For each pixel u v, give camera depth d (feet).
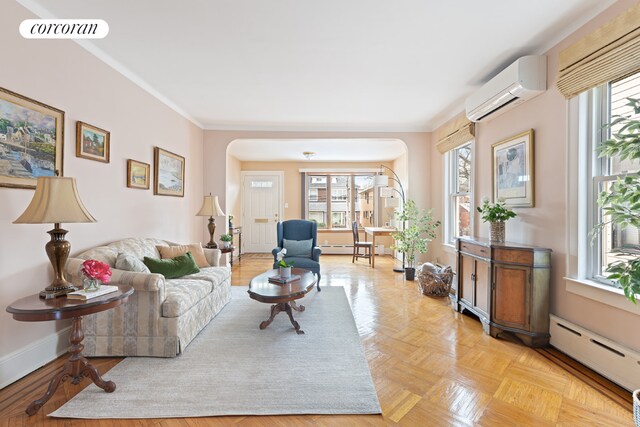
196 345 8.11
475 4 6.68
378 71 10.00
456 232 14.70
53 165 7.36
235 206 24.48
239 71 10.04
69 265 7.33
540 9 6.88
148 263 9.30
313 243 14.88
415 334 8.96
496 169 10.87
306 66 9.67
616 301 6.33
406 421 5.29
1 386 6.17
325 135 16.44
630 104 5.02
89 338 7.45
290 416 5.40
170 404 5.65
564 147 7.82
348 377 6.59
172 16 7.13
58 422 5.20
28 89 6.75
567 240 7.68
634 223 4.67
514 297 8.46
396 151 21.86
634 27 5.88
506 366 7.15
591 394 6.06
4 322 6.30
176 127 13.50
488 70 9.95
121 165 9.92
